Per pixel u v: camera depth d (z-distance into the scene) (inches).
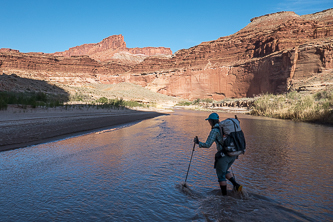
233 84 4357.8
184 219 121.6
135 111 1364.4
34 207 133.5
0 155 261.6
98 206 136.0
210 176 199.3
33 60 6348.4
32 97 1172.5
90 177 191.6
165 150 306.7
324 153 294.5
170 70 5654.5
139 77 6328.7
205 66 5054.1
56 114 776.3
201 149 315.9
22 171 205.2
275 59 3420.3
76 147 317.7
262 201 147.4
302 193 161.2
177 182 182.7
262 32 4830.2
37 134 403.2
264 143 373.1
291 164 239.1
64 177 190.9
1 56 5930.1
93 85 4931.1
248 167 227.3
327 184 179.3
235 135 153.2
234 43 5118.1
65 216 122.5
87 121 654.5
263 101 1577.3
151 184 176.7
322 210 135.2
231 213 129.5
